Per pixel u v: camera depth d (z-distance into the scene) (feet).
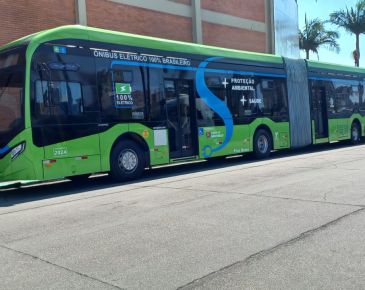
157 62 40.88
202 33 78.74
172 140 41.93
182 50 43.39
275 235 19.53
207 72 45.73
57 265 16.83
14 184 36.01
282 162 48.24
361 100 71.67
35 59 32.42
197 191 31.35
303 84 59.36
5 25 53.36
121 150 37.86
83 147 34.86
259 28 92.68
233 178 37.19
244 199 27.55
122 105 37.73
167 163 41.37
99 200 30.01
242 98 49.80
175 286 14.40
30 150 31.89
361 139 74.23
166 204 27.14
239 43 87.51
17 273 16.17
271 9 95.20
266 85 53.31
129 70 38.50
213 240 19.16
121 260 17.07
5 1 53.42
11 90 32.86
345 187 30.22
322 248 17.57
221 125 46.88
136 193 31.96
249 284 14.34
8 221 24.82
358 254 16.78
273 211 23.99
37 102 32.40
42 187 38.86
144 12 69.00
